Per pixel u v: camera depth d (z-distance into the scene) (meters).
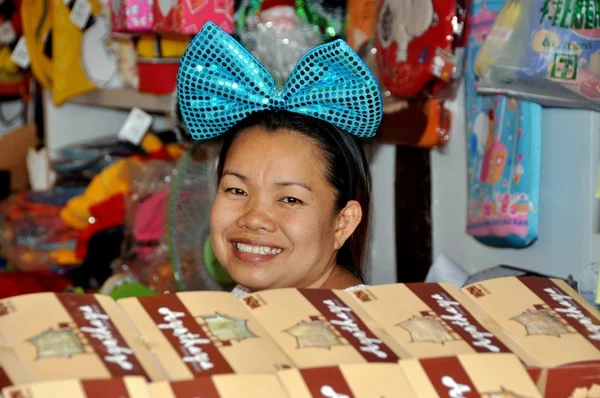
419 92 1.79
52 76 2.72
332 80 1.38
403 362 0.90
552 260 1.78
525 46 1.56
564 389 0.94
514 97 1.65
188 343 0.91
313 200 1.37
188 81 1.44
